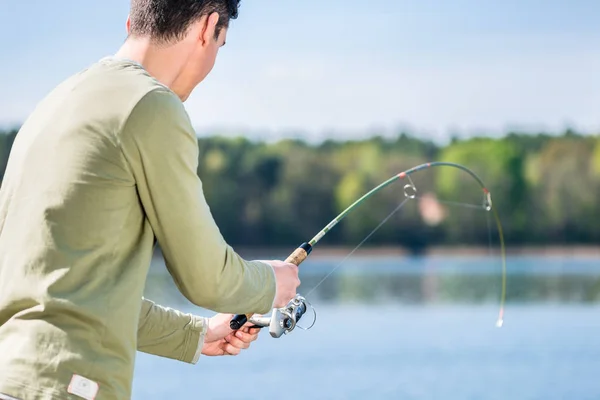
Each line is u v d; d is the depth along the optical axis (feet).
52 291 6.59
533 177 199.93
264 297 7.52
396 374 43.75
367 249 195.11
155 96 6.88
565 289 109.29
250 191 201.26
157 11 7.41
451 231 194.49
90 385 6.52
